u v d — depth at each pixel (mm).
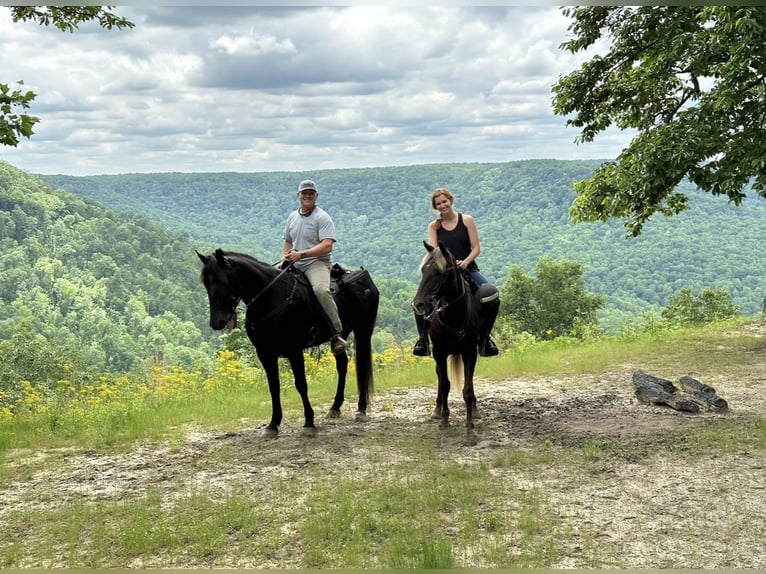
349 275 9750
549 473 6973
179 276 185750
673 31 15617
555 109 17781
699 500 6129
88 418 9977
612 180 15055
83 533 5793
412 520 5785
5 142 10516
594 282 176875
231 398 11414
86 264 176250
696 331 18844
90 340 138750
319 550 5270
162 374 13508
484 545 5277
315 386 12414
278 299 8484
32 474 7445
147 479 7184
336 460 7602
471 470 7020
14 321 137250
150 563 5191
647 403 10148
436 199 8922
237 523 5801
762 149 13383
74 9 12977
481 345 9203
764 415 9023
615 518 5789
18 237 180125
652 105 16938
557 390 11781
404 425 9258
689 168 14102
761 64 13344
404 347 16406
